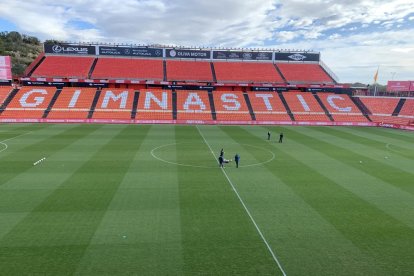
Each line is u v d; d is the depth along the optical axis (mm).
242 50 84438
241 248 15672
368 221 18969
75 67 74812
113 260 14352
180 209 20109
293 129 57719
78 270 13555
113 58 80000
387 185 25688
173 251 15234
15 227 17188
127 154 34312
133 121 60281
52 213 19031
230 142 43375
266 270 13930
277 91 76938
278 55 85438
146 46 81625
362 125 65188
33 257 14430
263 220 18828
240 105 70375
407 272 14008
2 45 143500
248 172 28703
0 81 68500
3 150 34938
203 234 16953
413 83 72438
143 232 16984
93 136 45125
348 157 35375
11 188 23062
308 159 34094
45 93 67312
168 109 66688
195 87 74438
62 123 57719
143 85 73875
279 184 25469
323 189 24469
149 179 25906
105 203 20719
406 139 48938
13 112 60750
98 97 67875
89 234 16625
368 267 14320
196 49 83062
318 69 84000
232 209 20312
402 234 17422
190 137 46656
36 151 34719
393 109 71500
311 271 13938
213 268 13961
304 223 18547
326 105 73000
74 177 25875
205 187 24344
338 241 16562
